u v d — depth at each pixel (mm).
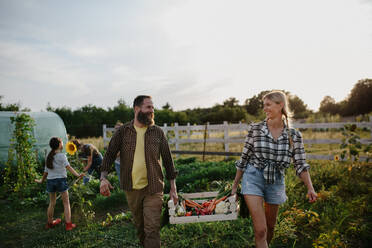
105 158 2734
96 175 7613
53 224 4250
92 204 5133
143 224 2820
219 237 3342
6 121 8570
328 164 6430
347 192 4594
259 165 2479
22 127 6719
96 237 3713
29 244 3672
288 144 2469
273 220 2641
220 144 13945
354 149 5648
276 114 2498
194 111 43188
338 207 3867
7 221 4590
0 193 6184
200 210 2748
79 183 4668
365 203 3896
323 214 3594
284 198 2549
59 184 4098
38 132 9391
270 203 2547
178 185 6227
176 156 11398
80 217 4582
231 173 6398
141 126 2729
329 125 8141
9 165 6613
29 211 5156
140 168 2631
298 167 2471
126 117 25516
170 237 3441
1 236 3959
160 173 2709
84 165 6328
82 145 6168
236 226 3541
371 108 38188
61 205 5258
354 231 3135
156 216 2576
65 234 3926
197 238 3369
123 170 2676
